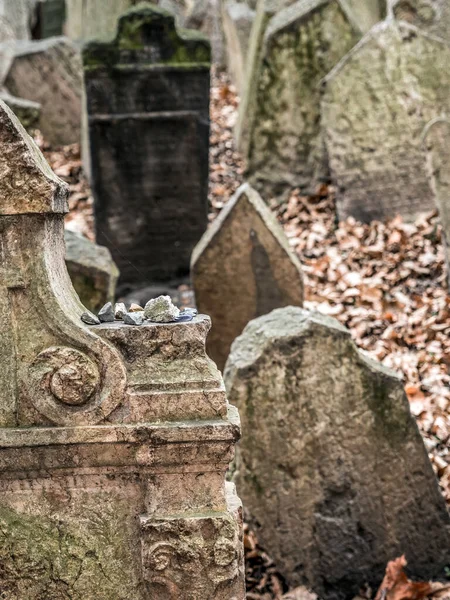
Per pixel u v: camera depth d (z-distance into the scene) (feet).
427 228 31.17
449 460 19.81
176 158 31.96
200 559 11.39
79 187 38.78
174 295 31.27
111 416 11.25
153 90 31.42
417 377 23.13
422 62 33.22
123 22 30.91
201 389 11.30
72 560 11.58
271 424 16.94
